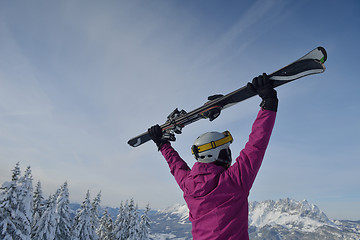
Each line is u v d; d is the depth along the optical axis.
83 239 22.94
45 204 22.44
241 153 1.66
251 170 1.55
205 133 1.85
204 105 2.25
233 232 1.50
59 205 22.08
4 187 16.33
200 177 1.68
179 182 2.04
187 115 2.37
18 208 16.30
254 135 1.63
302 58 1.73
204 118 2.29
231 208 1.53
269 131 1.62
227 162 1.79
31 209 17.50
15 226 16.05
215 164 1.79
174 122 2.48
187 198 1.78
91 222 26.45
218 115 2.18
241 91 1.94
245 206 1.58
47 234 19.53
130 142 3.06
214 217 1.55
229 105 2.16
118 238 26.50
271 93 1.70
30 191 17.59
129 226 27.05
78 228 22.88
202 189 1.63
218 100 2.13
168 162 2.31
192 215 1.72
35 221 22.11
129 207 28.34
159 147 2.50
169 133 2.46
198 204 1.66
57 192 23.05
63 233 21.44
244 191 1.55
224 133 1.85
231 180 1.56
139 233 26.86
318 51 1.67
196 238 1.63
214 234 1.52
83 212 23.75
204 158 1.76
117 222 27.89
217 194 1.57
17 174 17.25
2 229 15.08
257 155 1.58
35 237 19.30
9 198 16.14
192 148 1.85
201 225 1.61
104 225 30.00
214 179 1.62
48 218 19.91
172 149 2.44
